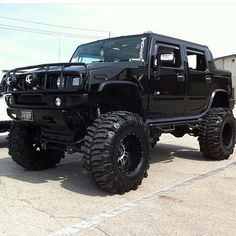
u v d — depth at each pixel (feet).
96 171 15.23
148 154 17.15
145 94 18.35
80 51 21.70
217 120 22.97
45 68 16.76
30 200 14.98
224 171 20.53
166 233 12.00
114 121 15.66
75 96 15.55
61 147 18.10
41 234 11.79
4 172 19.71
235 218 13.38
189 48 22.08
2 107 25.08
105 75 16.06
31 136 19.66
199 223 12.87
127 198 15.48
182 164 22.36
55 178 18.56
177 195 15.92
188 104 21.98
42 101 16.34
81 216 13.35
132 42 19.34
